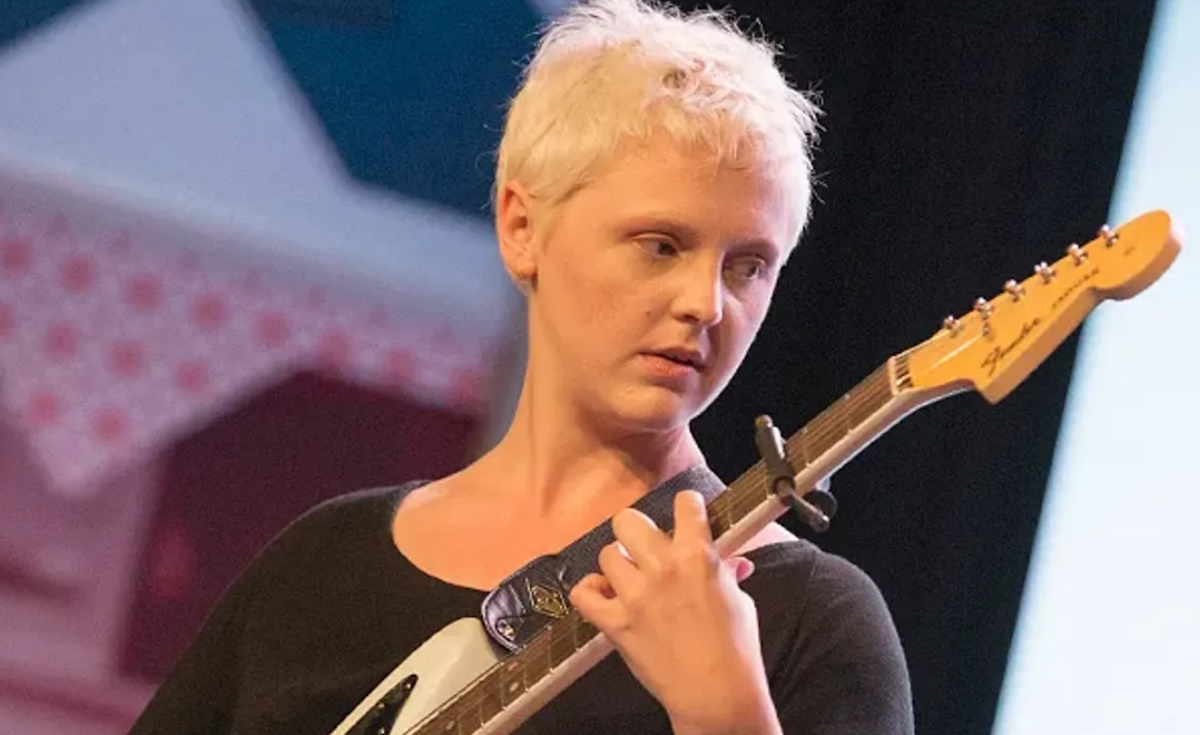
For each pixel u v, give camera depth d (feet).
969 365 14.37
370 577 17.89
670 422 16.52
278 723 17.43
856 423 14.80
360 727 16.58
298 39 38.06
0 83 38.09
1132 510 31.35
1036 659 31.91
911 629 33.58
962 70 35.12
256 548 37.52
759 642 15.65
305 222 37.96
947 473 33.71
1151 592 30.94
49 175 37.96
